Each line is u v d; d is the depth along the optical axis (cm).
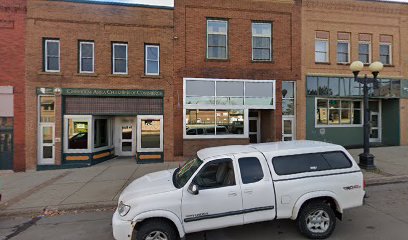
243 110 1268
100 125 1253
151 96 1188
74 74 1124
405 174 840
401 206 579
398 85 1448
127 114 1182
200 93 1227
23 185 838
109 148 1295
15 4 1082
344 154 470
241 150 462
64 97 1137
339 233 448
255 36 1288
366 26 1398
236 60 1254
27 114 1098
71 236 473
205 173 421
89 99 1155
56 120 1118
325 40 1366
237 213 413
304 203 436
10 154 1093
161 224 393
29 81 1097
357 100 1486
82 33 1133
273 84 1284
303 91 1330
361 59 1416
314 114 1360
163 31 1191
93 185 812
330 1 1347
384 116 1541
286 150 454
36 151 1104
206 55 1233
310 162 451
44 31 1105
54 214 600
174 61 1202
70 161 1135
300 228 432
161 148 1198
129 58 1167
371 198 636
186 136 1209
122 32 1159
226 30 1259
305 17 1321
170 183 440
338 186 441
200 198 403
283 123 1326
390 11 1423
